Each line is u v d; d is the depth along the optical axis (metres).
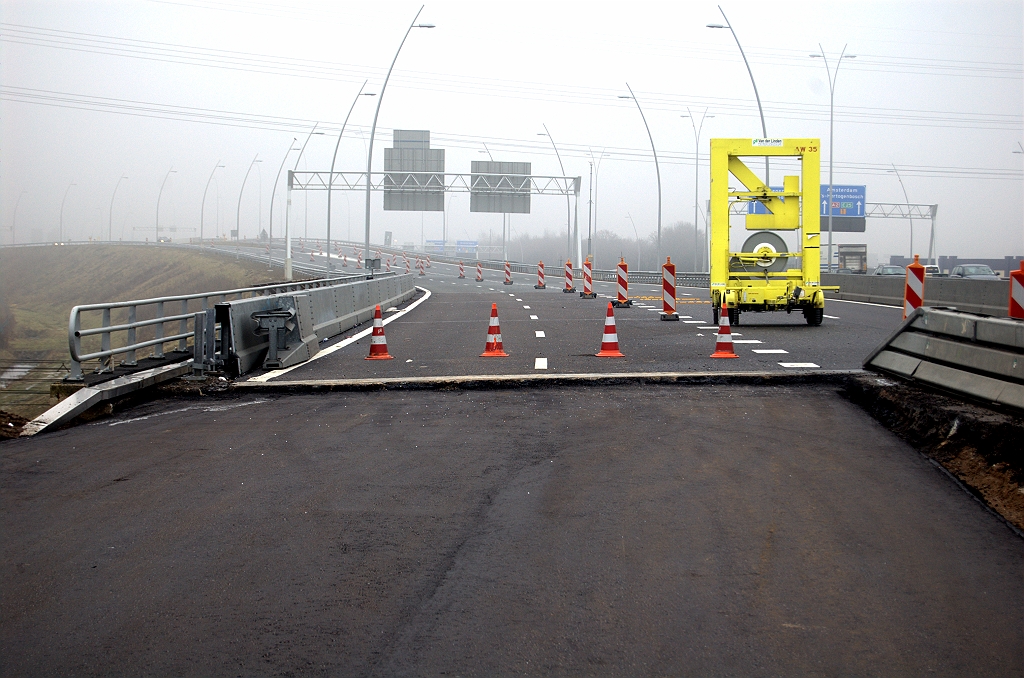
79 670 4.25
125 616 4.86
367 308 25.17
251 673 4.20
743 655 4.37
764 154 21.30
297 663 4.29
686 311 28.39
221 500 7.06
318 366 14.84
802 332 19.83
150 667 4.27
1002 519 6.50
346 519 6.54
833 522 6.41
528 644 4.48
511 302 35.22
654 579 5.34
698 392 11.74
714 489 7.24
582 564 5.59
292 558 5.73
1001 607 4.95
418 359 15.55
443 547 5.92
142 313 62.72
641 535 6.14
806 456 8.32
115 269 103.06
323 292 19.73
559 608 4.92
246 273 82.81
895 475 7.67
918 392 10.16
